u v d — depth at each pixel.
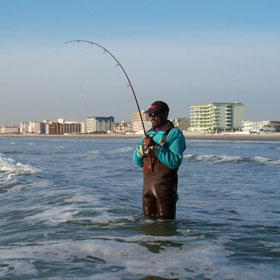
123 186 9.18
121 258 3.16
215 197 7.55
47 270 2.85
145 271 2.85
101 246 3.48
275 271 2.89
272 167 16.03
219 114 181.75
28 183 8.26
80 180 10.45
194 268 2.94
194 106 190.62
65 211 5.29
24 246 3.56
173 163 4.27
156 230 4.15
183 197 7.54
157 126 4.35
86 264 3.00
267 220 5.10
